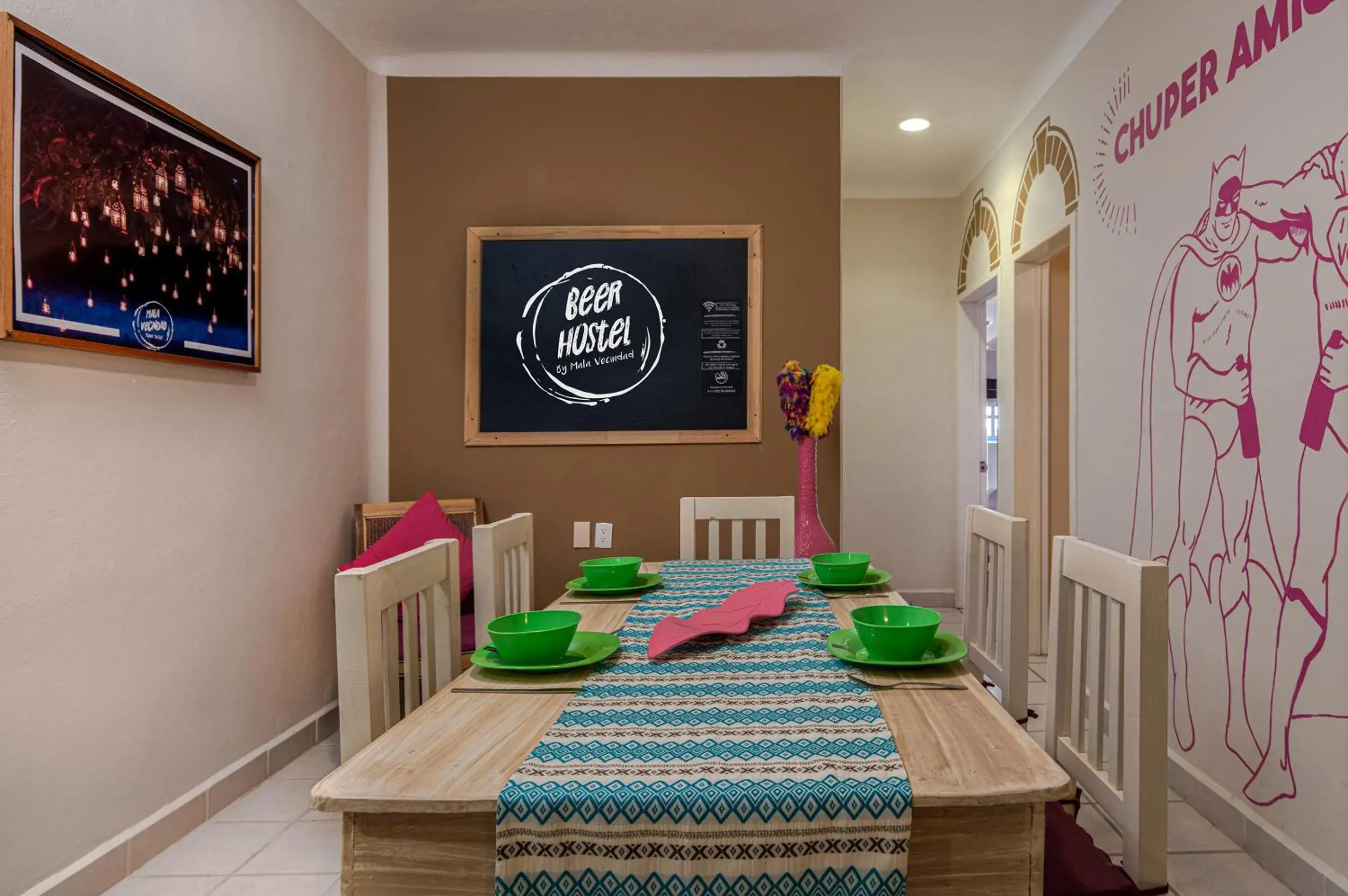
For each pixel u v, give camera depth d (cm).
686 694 116
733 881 83
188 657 229
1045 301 399
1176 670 248
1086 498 307
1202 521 232
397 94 342
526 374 339
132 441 208
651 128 341
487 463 340
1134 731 114
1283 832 199
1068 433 402
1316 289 187
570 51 336
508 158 342
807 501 233
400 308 341
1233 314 217
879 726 102
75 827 191
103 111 195
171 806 221
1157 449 256
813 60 339
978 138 422
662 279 338
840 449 338
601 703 113
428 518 294
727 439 336
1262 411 205
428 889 88
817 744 97
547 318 339
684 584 195
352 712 117
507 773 90
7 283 169
